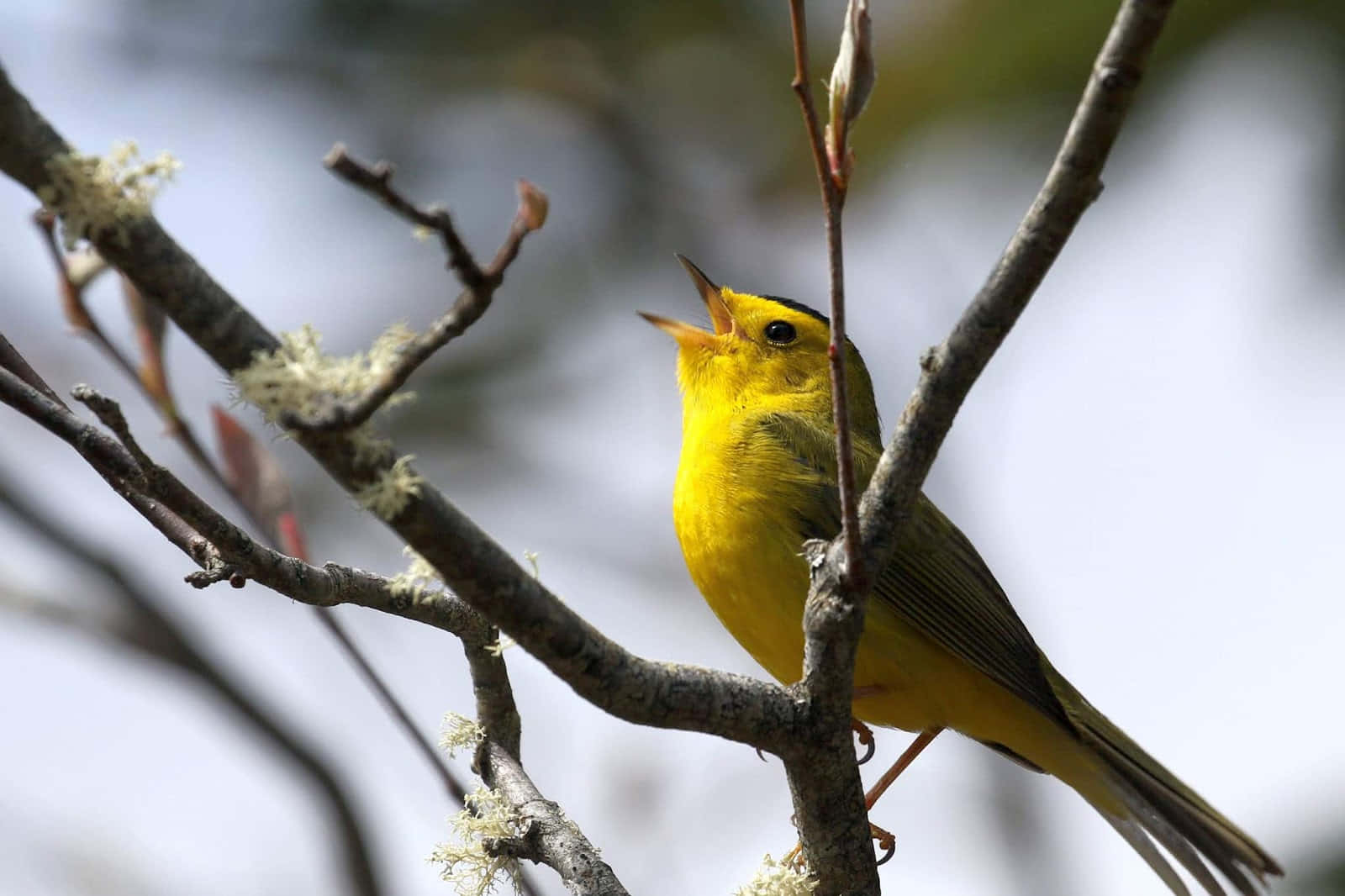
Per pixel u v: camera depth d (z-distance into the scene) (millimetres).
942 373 5855
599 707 5875
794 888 6996
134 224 4625
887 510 6133
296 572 5797
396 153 14930
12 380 5105
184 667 9766
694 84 15328
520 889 6785
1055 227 5414
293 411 4754
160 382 8039
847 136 5434
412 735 7492
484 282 4570
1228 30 11414
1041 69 12375
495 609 5336
